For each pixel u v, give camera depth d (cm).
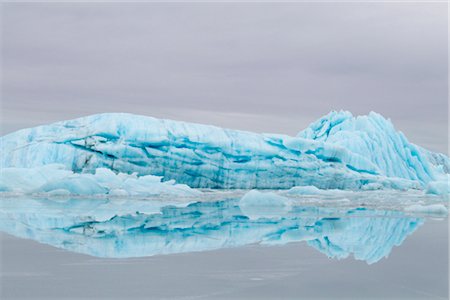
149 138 2828
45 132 2870
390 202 2200
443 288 601
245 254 796
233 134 3180
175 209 1616
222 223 1222
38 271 660
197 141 2977
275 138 3322
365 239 978
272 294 567
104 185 2234
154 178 2417
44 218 1254
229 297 554
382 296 566
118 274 648
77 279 621
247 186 3120
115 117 2877
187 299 545
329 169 3406
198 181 3005
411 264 731
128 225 1137
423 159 4528
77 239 916
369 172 3781
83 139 2759
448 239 989
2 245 845
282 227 1156
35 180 2234
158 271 668
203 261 735
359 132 4209
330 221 1307
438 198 2666
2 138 2886
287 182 3238
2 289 576
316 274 660
